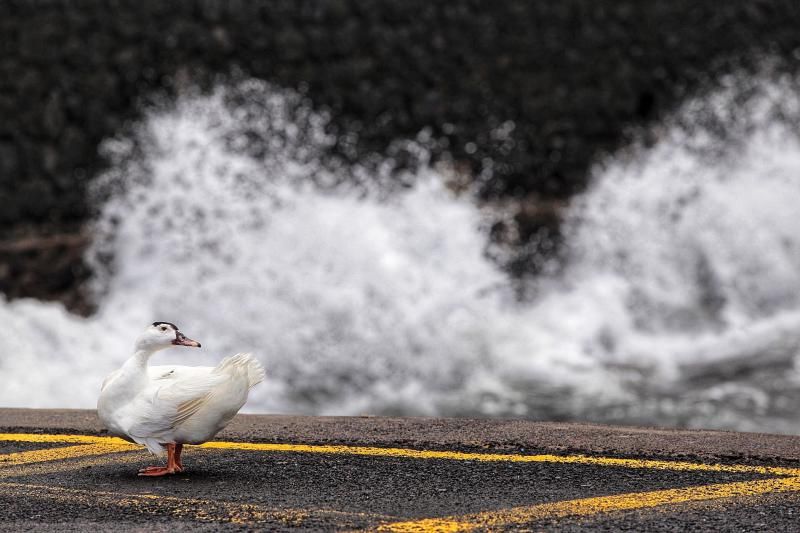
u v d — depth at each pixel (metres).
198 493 5.41
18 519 4.98
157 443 5.35
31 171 16.66
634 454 6.23
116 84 17.05
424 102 17.92
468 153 18.02
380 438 6.62
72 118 16.89
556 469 5.93
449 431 6.80
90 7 17.03
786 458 6.11
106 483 5.61
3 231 16.47
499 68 18.16
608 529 4.82
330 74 17.72
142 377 5.33
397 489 5.51
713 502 5.26
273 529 4.82
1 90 16.73
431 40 18.00
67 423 7.13
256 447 6.45
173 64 17.30
